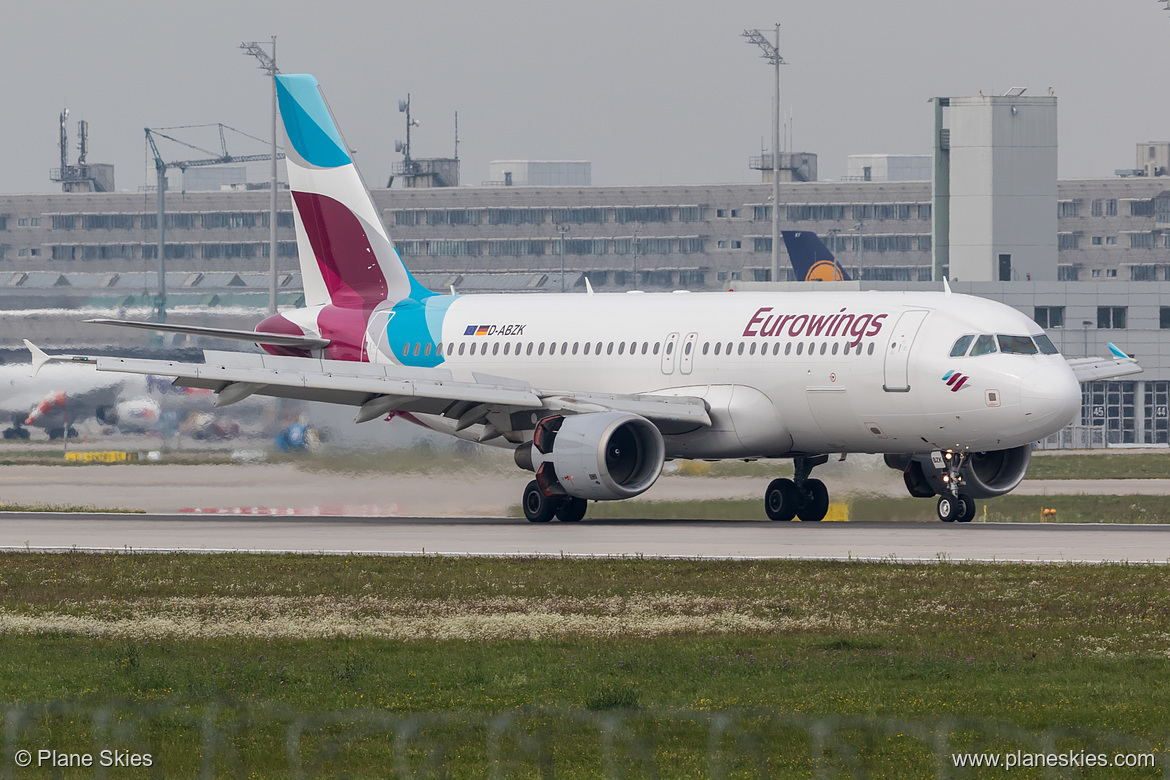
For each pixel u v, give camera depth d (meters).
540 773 53.34
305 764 54.75
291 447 184.75
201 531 139.25
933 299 139.00
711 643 77.81
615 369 153.88
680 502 164.50
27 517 157.50
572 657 74.19
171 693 66.06
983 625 83.06
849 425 139.50
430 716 60.66
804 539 125.38
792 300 146.88
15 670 71.88
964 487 143.62
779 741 57.12
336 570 107.81
